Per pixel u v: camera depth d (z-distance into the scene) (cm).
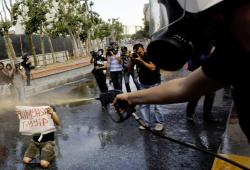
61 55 4741
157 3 105
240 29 89
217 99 911
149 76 684
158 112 704
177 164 520
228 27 91
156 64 106
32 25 3309
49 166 550
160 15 103
